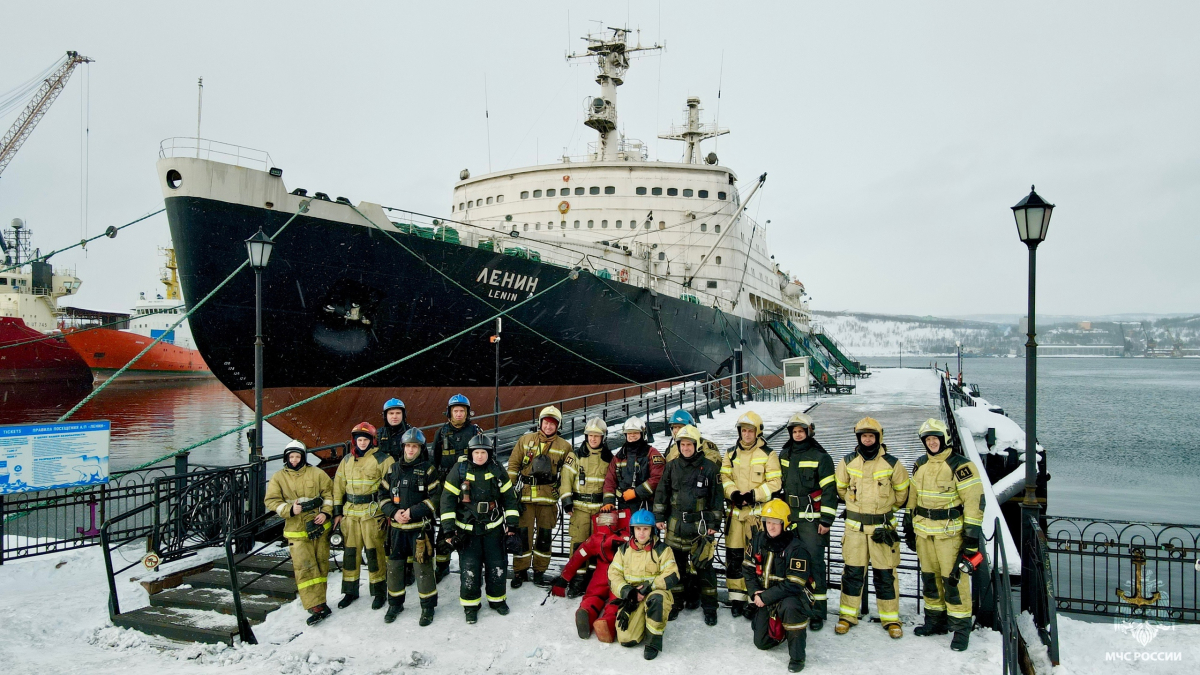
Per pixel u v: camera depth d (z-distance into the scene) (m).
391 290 15.84
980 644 6.04
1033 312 6.83
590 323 20.12
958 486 6.08
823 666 5.66
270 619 6.84
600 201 26.61
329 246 14.68
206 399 48.34
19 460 8.33
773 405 22.98
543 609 6.91
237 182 13.45
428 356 17.22
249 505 8.97
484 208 28.31
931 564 6.18
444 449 7.44
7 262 53.00
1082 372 155.75
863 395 30.67
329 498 7.06
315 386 16.02
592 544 6.73
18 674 5.69
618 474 6.84
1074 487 26.39
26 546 9.00
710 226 27.03
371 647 6.18
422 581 6.60
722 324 27.45
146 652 6.23
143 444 29.55
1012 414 56.72
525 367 19.45
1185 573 14.53
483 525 6.65
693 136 33.25
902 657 5.81
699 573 6.53
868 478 6.29
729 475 6.78
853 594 6.31
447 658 5.94
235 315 14.36
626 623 5.98
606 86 28.72
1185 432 43.69
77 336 50.75
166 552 8.27
